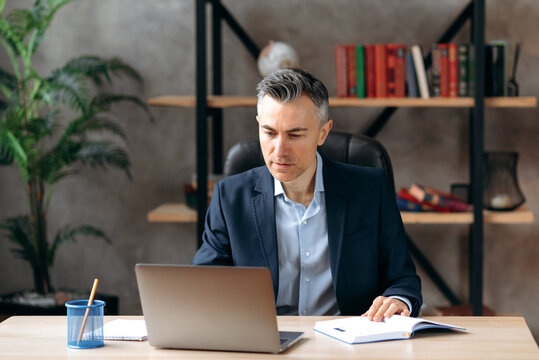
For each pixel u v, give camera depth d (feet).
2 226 10.53
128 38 11.37
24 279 11.86
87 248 11.73
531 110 11.05
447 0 10.95
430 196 9.88
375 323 4.93
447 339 4.71
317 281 6.04
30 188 10.47
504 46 9.85
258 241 5.92
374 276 6.00
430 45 11.00
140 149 11.53
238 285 4.35
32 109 10.53
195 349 4.57
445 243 11.33
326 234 6.01
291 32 11.12
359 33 11.07
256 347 4.44
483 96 9.62
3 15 11.47
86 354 4.47
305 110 5.20
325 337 4.78
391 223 6.07
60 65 11.49
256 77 11.21
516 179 10.10
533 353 4.38
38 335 4.92
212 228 6.11
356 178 6.10
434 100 9.76
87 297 10.50
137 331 4.93
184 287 4.46
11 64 11.50
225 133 11.34
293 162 5.26
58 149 10.19
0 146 10.15
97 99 10.52
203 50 9.77
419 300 5.49
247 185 6.09
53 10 10.21
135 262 11.69
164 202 11.57
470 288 11.06
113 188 11.62
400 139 11.23
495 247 11.30
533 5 10.89
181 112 11.45
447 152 11.19
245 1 11.15
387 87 9.93
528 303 11.32
